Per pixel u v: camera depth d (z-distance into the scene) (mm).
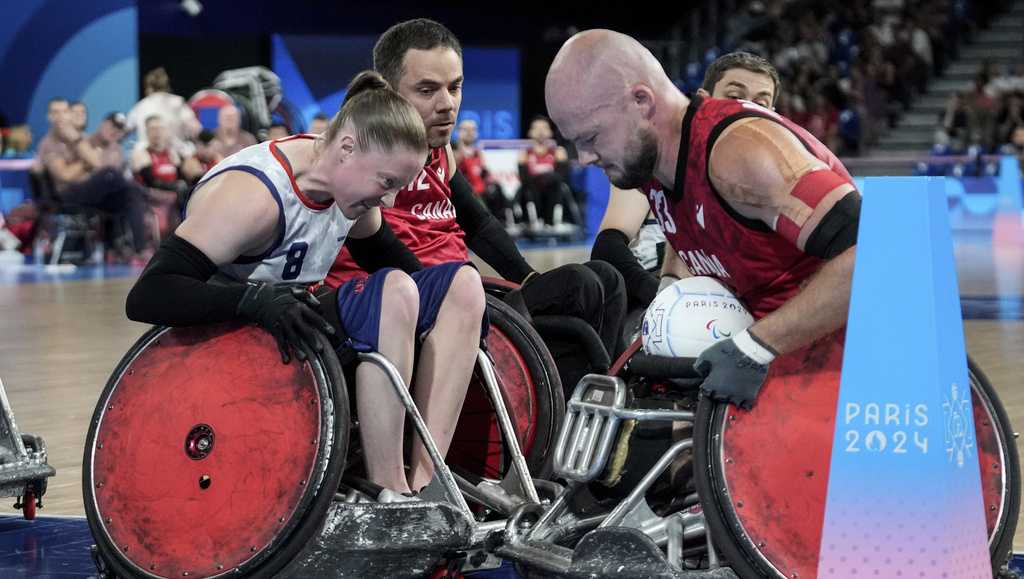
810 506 3631
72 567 4719
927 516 3348
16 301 15070
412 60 5207
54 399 8250
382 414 4254
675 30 31609
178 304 4047
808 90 29578
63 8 23766
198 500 4027
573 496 4180
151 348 4195
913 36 31656
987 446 3896
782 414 3684
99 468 4156
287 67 30828
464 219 6008
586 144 3891
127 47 24125
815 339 3633
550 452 4934
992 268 19938
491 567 4465
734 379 3672
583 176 26469
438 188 5648
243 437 4004
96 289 16641
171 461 4074
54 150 20016
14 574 4621
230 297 4031
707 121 3760
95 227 20750
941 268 3416
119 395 4191
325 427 3939
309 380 3977
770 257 3799
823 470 3631
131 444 4129
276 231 4184
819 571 3426
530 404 4980
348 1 30953
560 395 4996
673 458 3922
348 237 4848
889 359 3373
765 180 3602
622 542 3760
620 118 3805
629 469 4195
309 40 30797
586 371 5336
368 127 4055
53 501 5793
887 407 3373
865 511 3385
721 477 3688
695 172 3770
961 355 3471
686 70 30438
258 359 4055
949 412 3385
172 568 4016
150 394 4141
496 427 4895
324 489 3910
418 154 4098
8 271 19672
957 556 3373
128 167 20859
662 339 4070
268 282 4289
